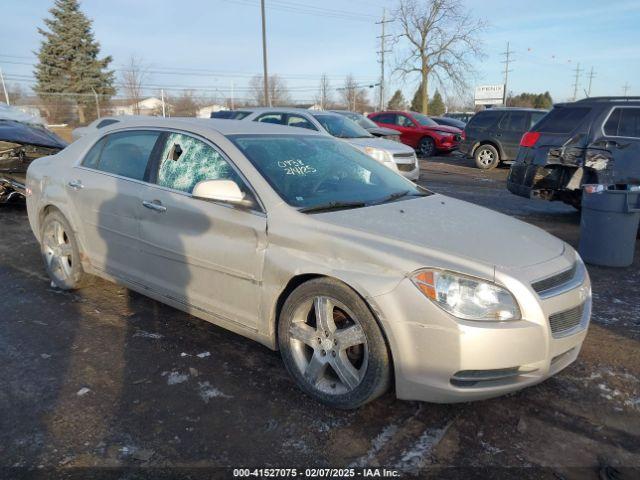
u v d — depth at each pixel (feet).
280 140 13.01
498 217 11.79
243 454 8.65
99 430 9.21
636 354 12.30
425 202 12.24
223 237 11.16
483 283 8.66
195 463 8.43
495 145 49.90
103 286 16.29
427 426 9.46
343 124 36.60
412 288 8.73
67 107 138.72
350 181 12.55
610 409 10.11
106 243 14.01
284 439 9.05
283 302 10.61
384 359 9.05
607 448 8.97
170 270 12.41
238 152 11.66
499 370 8.73
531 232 11.02
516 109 49.08
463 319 8.51
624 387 10.89
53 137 29.45
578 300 9.62
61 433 9.11
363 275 9.11
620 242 18.84
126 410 9.82
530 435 9.27
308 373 10.13
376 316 8.98
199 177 11.99
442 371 8.64
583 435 9.30
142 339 12.76
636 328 13.76
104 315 14.16
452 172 49.03
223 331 13.28
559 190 24.39
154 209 12.48
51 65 157.89
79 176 14.71
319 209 10.74
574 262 10.34
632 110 22.94
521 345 8.60
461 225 10.61
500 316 8.60
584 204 19.36
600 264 19.21
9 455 8.54
